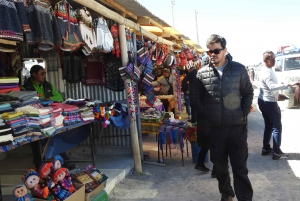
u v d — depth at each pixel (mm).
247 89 3188
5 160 5391
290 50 12859
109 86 5203
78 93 5445
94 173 3520
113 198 3812
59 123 3146
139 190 4078
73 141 4109
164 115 5992
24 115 2607
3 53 4504
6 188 3846
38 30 2480
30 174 2684
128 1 4191
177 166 5117
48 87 4258
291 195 3674
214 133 3209
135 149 4855
